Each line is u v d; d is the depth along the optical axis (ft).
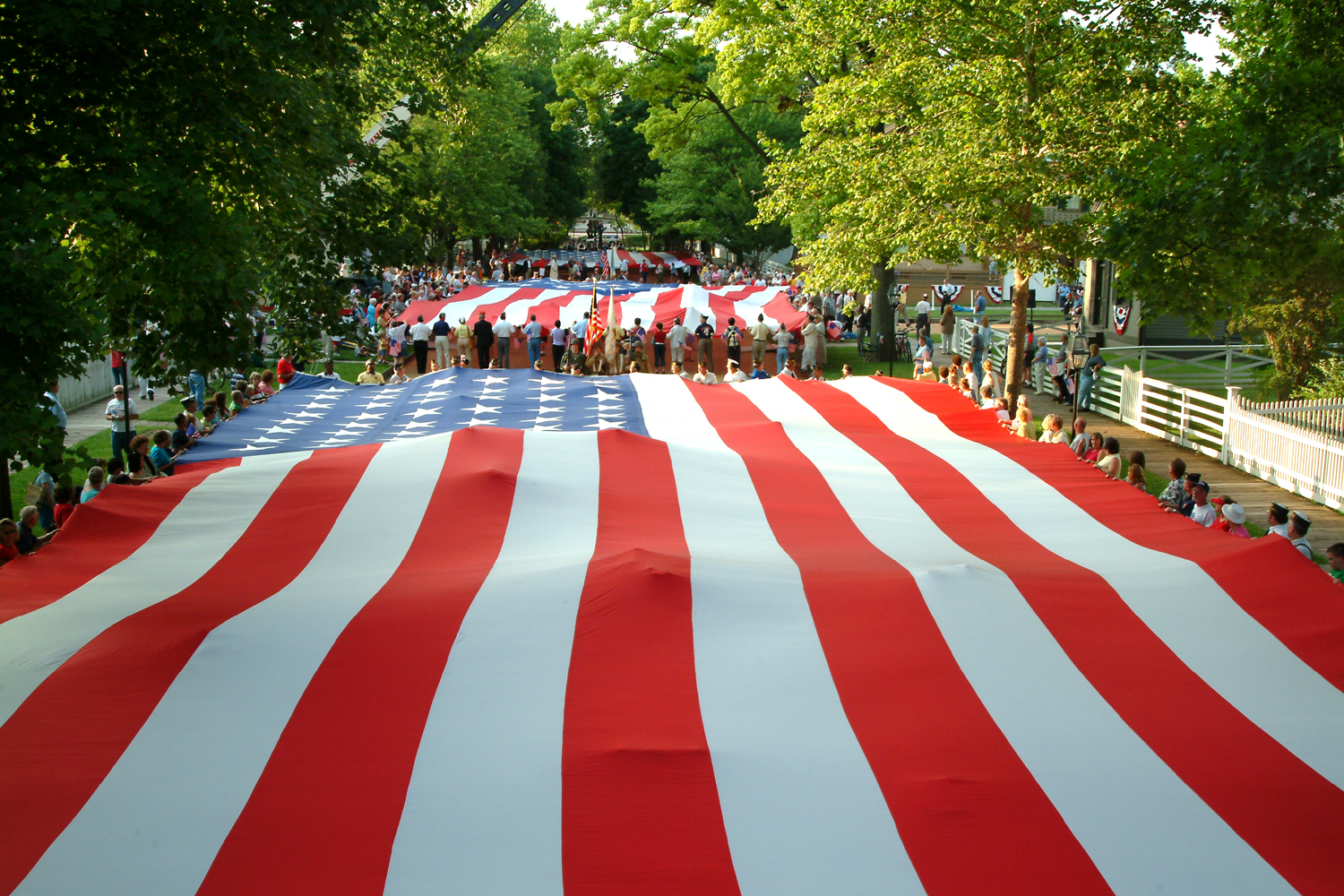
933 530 22.35
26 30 27.20
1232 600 17.98
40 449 23.68
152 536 20.92
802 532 21.98
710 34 98.22
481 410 37.06
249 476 23.94
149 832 12.24
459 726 14.20
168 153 28.89
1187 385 84.64
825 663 15.76
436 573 19.03
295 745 13.74
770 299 103.24
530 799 12.95
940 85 57.77
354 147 40.45
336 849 12.14
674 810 12.87
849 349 114.52
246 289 31.42
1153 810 13.03
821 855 12.27
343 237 40.40
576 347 88.43
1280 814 13.00
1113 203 50.55
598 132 252.83
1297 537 32.01
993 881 11.93
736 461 26.45
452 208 155.22
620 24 108.37
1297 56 38.58
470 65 47.29
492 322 94.58
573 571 17.90
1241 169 35.19
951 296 148.87
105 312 29.04
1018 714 14.80
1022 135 54.08
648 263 199.21
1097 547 21.35
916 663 15.81
